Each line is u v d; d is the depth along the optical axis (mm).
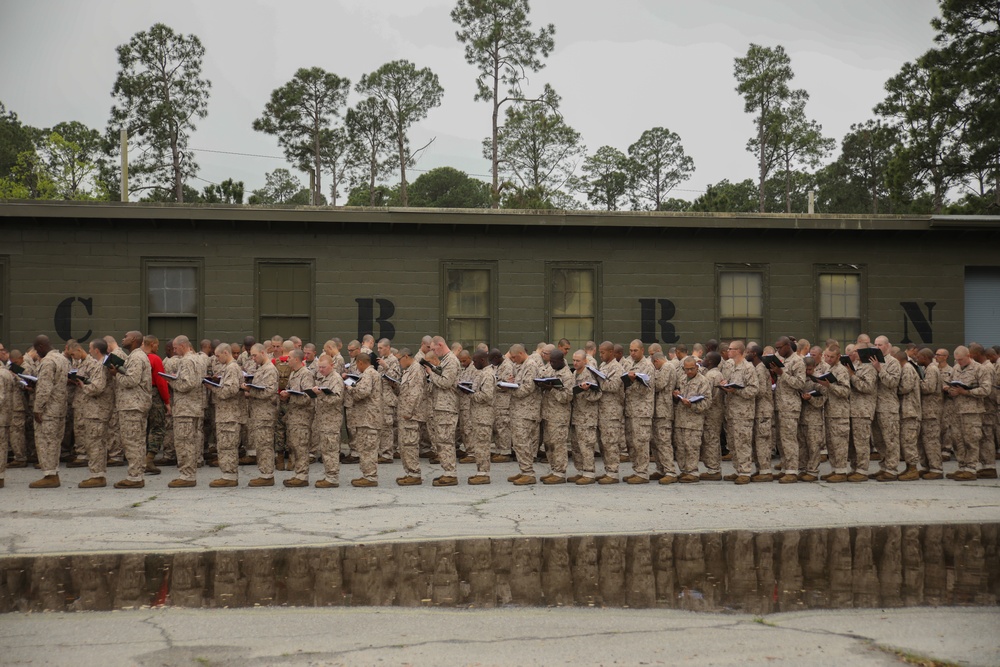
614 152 80688
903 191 47281
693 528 10758
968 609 7559
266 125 67688
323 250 19328
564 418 14312
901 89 52969
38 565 8898
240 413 16016
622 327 20047
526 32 58406
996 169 44406
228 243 19062
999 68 42281
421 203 74000
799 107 72312
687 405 14516
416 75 69688
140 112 60469
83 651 6496
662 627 7062
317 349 19266
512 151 65750
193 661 6301
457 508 11984
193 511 11703
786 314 20484
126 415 13648
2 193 56406
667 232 20172
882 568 8906
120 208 18281
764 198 73312
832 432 14930
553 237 19922
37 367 16344
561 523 10992
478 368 14438
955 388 15273
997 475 15844
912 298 20812
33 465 16453
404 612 7426
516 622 7176
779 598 7863
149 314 18844
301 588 8102
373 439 13945
